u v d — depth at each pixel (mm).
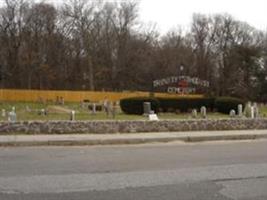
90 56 80000
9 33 77562
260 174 10172
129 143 17719
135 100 34594
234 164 11680
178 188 8539
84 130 19578
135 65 80062
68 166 10969
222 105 38469
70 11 81062
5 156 12906
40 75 77375
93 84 78500
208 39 87375
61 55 79875
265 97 77188
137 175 9828
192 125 21594
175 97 38750
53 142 16766
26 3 79188
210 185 8875
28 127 18969
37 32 79000
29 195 7797
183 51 82625
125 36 82062
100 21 82375
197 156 13312
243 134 20250
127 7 85062
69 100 71812
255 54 80688
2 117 31250
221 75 80438
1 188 8305
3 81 75188
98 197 7746
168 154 13773
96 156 13078
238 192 8328
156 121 20922
